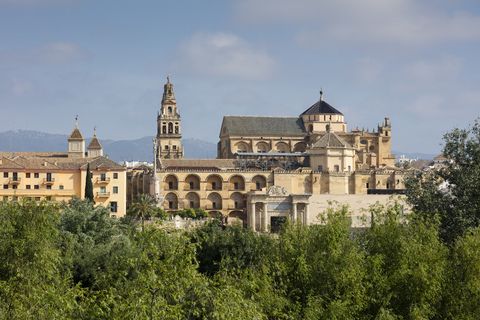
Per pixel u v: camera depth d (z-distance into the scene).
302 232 73.56
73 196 140.12
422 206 89.31
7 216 65.69
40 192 148.25
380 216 74.69
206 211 191.00
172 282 47.66
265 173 195.12
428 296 64.06
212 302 49.56
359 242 73.12
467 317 62.97
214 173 192.00
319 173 196.50
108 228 104.44
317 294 65.50
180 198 189.50
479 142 87.50
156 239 49.69
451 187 89.44
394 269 67.06
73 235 92.69
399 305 65.75
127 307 45.94
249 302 52.19
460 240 72.06
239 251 86.62
